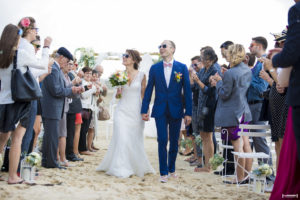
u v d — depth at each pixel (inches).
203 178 217.5
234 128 197.2
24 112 162.9
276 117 172.7
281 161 130.1
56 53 241.4
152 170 231.5
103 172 226.5
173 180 207.0
